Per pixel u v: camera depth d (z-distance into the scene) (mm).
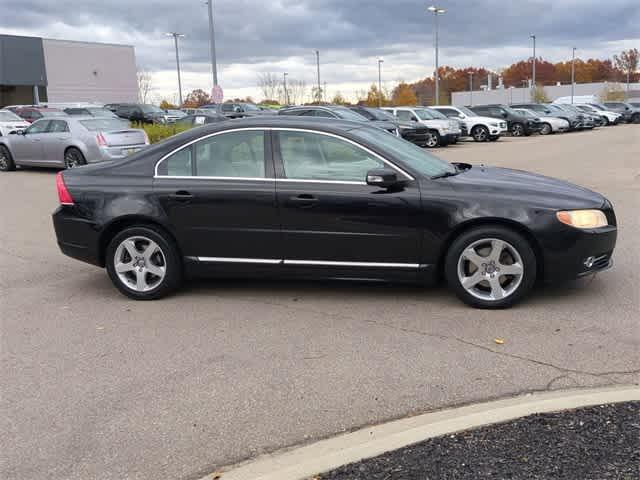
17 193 13320
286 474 2951
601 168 15852
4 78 46906
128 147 16109
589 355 4344
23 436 3525
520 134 33625
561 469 2865
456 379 4031
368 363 4328
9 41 47031
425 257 5359
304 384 4035
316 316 5320
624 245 7453
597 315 5117
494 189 5273
